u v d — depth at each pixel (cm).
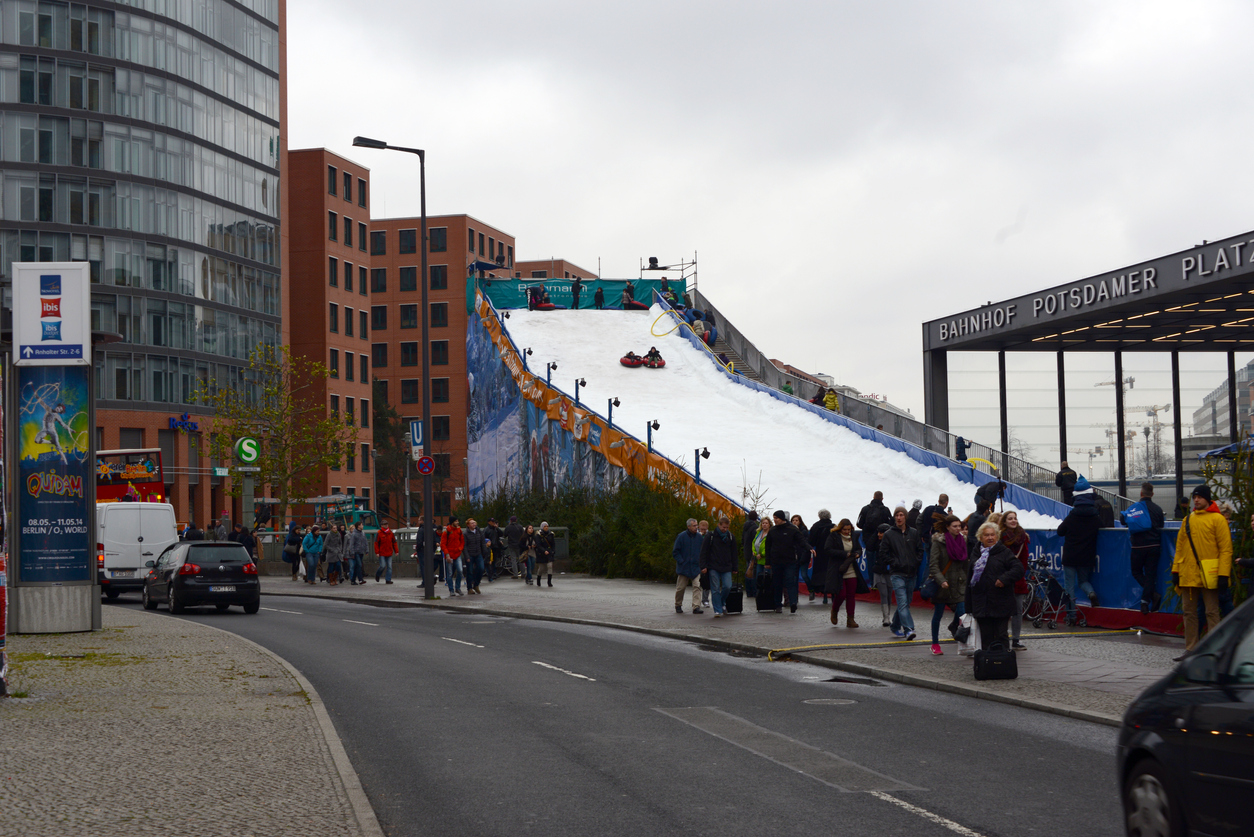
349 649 1828
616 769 914
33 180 6669
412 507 11950
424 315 3083
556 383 5831
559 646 1861
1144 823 639
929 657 1590
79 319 1994
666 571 3400
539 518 4544
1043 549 2003
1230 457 1656
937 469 3916
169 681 1381
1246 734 563
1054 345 4444
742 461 4259
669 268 8069
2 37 6625
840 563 2020
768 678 1457
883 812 769
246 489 6281
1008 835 711
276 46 8450
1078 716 1138
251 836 684
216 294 7631
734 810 779
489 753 982
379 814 776
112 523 3209
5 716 1123
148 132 7119
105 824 710
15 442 1984
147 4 7144
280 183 8450
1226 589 1475
